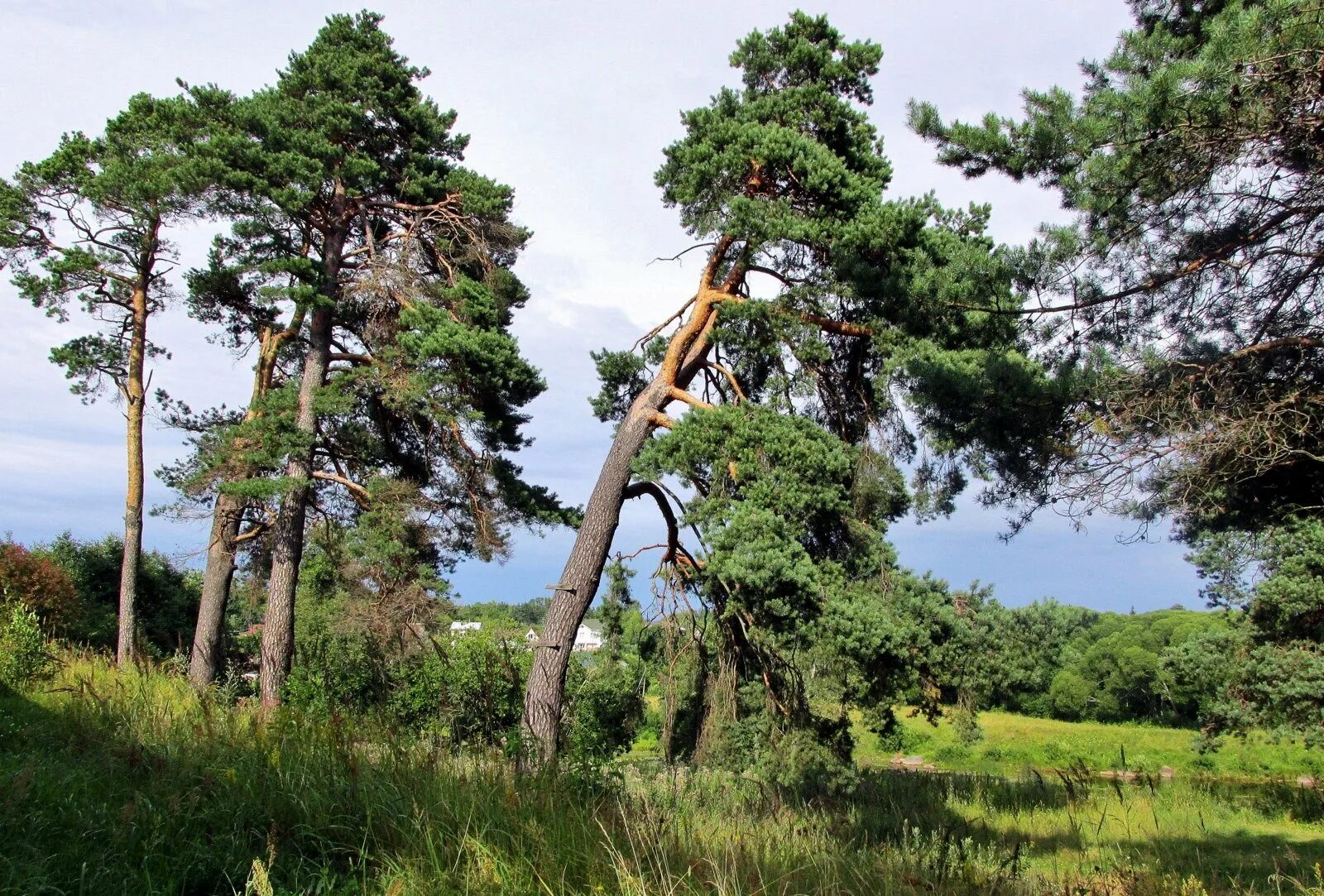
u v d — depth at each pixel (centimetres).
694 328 1302
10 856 391
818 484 1091
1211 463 674
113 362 1977
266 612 1708
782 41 1359
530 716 1154
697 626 1337
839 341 1231
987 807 1371
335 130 1878
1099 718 5434
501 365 1722
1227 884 793
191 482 1662
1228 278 698
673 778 801
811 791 1154
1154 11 767
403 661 1669
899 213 1071
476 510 1820
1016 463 793
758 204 1168
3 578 1981
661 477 1169
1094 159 682
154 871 406
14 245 1903
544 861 432
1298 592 2023
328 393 1722
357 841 459
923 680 1229
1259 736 2436
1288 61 569
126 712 722
